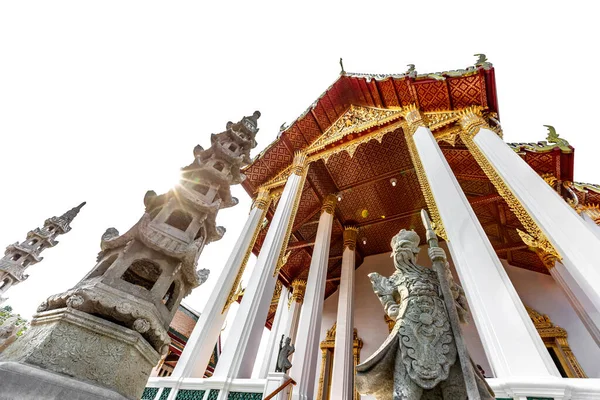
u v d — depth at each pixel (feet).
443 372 5.67
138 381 8.21
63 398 6.42
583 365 28.25
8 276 56.34
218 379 18.83
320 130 39.81
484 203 37.09
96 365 7.38
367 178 39.91
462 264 15.87
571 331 30.94
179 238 11.28
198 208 12.61
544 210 16.31
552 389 10.11
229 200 14.92
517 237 37.81
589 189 27.48
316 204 42.91
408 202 41.70
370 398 29.73
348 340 31.14
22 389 6.13
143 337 8.57
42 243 61.62
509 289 13.70
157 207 12.91
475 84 27.55
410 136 29.25
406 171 38.09
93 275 9.97
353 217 44.91
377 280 8.23
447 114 29.58
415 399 5.56
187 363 21.52
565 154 27.22
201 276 12.66
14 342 8.22
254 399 17.54
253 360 21.07
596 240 13.64
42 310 8.54
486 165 22.27
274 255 27.61
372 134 34.14
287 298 49.44
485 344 12.84
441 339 6.10
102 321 7.93
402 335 6.32
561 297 33.99
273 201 38.75
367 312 43.04
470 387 5.21
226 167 15.21
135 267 11.50
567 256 14.20
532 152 28.50
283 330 44.52
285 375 18.72
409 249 8.14
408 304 6.83
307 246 47.11
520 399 10.44
